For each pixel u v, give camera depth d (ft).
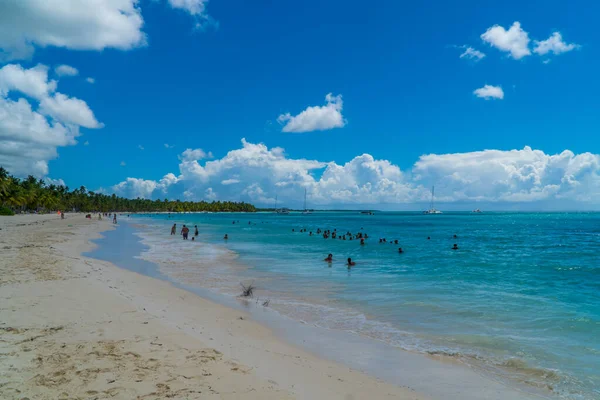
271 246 120.06
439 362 26.40
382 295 47.93
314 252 102.68
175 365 21.93
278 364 24.36
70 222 238.48
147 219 408.26
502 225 316.40
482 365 25.95
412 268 73.56
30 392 17.61
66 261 62.13
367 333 32.68
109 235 149.69
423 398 20.93
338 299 45.52
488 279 61.00
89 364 21.18
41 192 402.93
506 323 35.76
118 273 57.06
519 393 21.99
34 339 24.84
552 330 33.60
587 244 137.08
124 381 19.35
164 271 65.00
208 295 46.52
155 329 28.48
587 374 24.50
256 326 33.81
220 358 23.67
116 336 26.22
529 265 78.79
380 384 22.47
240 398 18.53
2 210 303.68
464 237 173.78
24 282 42.96
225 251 101.24
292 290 50.93
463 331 33.35
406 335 32.22
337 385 21.79
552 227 278.46
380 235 189.47
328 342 30.22
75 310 32.22
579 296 48.01
